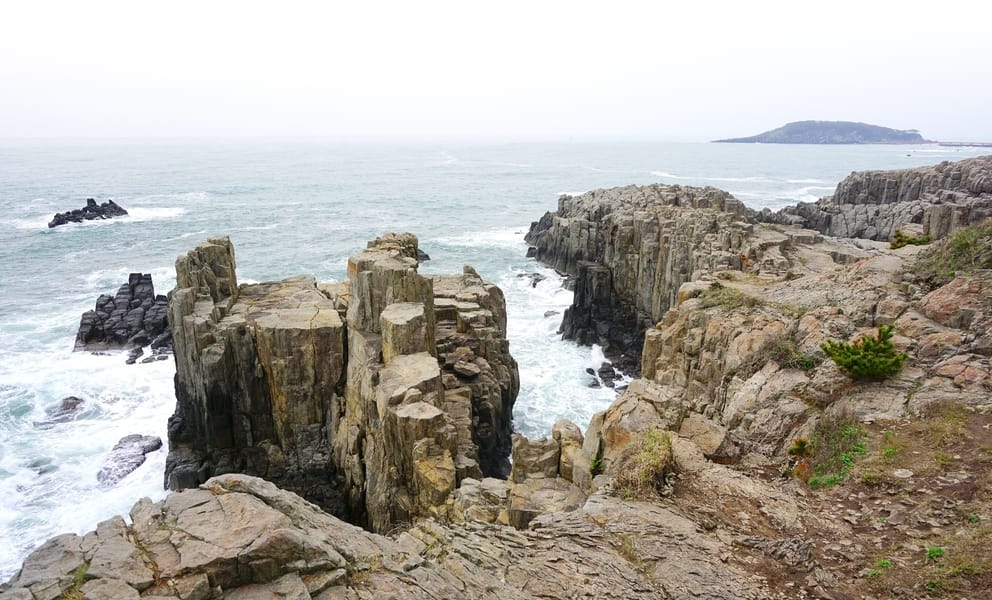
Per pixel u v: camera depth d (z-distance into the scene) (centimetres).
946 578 1277
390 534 2486
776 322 2933
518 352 5997
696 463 1912
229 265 4269
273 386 3731
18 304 7075
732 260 4925
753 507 1684
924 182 8962
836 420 2055
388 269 3528
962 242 2870
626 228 6462
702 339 3203
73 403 4659
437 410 2722
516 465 2366
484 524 1706
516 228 12500
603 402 4972
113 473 3822
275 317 3850
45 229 11662
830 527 1558
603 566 1426
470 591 1311
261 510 1252
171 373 5244
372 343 3441
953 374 2112
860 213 8606
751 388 2520
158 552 1130
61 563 1091
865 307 2786
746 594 1316
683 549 1482
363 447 3391
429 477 2539
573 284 7750
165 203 15688
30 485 3709
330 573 1193
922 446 1797
